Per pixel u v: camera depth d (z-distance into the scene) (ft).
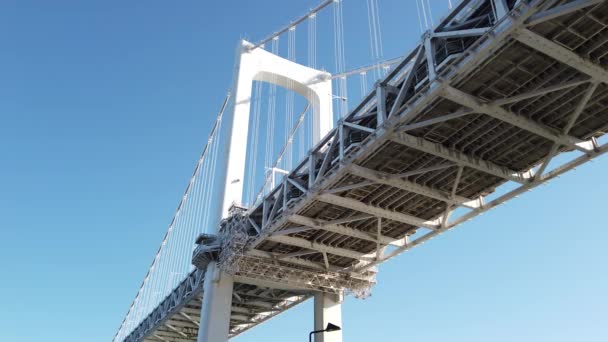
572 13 43.52
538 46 44.19
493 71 50.37
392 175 66.23
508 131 61.31
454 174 70.28
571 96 54.65
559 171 64.80
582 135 61.72
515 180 67.15
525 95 49.88
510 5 44.34
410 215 80.94
